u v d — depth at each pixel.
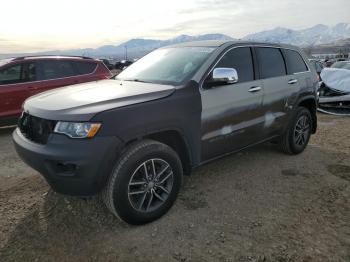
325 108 9.95
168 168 3.35
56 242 3.04
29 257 2.83
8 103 7.12
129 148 3.06
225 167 4.85
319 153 5.58
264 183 4.31
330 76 10.02
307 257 2.82
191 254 2.86
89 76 8.17
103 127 2.83
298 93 5.13
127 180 3.02
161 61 4.23
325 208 3.66
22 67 7.35
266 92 4.48
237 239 3.07
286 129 5.10
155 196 3.33
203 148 3.73
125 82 3.90
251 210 3.61
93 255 2.86
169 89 3.41
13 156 5.60
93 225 3.30
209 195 3.95
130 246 2.97
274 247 2.96
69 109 2.93
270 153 5.50
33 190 4.15
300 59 5.43
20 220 3.41
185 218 3.42
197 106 3.54
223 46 4.08
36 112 3.10
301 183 4.33
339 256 2.84
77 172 2.80
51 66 7.74
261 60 4.55
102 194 3.11
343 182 4.37
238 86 4.05
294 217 3.46
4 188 4.23
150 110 3.13
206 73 3.71
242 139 4.24
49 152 2.84
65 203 3.75
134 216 3.15
